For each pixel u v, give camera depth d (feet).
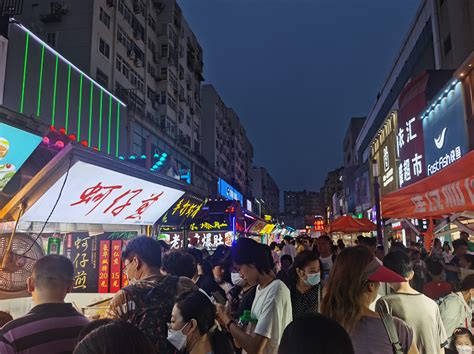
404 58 98.63
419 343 9.58
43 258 7.98
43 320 7.34
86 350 4.07
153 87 102.32
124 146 76.18
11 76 48.34
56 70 56.85
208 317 7.50
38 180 10.36
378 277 7.87
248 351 8.89
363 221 45.91
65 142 11.79
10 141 12.51
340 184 265.34
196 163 128.26
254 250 10.19
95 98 66.95
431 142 51.29
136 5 90.43
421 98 57.52
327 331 4.08
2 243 10.78
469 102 40.29
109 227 16.53
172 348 8.39
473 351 12.64
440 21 72.54
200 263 17.71
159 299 8.93
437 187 14.78
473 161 11.56
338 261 8.30
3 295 10.53
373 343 7.51
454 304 13.15
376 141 98.07
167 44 106.63
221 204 34.47
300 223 438.81
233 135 208.33
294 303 12.45
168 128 106.52
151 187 15.75
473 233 17.35
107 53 76.59
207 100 169.89
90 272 18.04
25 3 73.26
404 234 61.31
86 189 12.34
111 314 8.85
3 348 6.92
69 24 71.67
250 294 10.94
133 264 9.71
